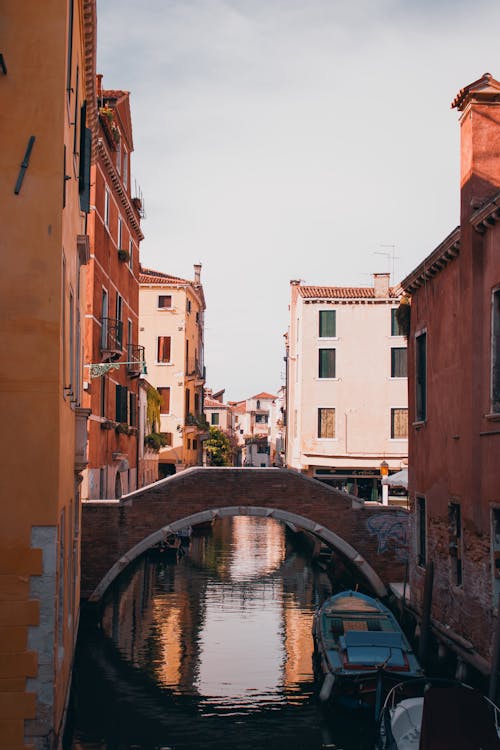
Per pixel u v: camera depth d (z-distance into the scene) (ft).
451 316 51.57
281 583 92.84
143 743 43.39
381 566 73.05
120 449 96.22
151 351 153.28
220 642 64.54
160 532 71.67
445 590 52.39
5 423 29.22
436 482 54.80
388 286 127.95
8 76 30.09
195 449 170.71
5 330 29.48
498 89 47.03
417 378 61.05
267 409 345.92
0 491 29.04
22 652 28.73
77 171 41.06
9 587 28.84
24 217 29.81
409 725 38.17
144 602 80.53
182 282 153.48
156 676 55.16
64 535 35.22
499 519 43.78
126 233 100.42
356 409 127.24
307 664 58.54
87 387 76.43
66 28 30.45
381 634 52.03
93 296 78.33
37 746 28.63
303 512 73.05
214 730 45.52
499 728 36.04
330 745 43.62
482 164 47.16
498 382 44.52
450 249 50.34
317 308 128.57
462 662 47.57
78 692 51.60
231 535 150.20
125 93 94.58
